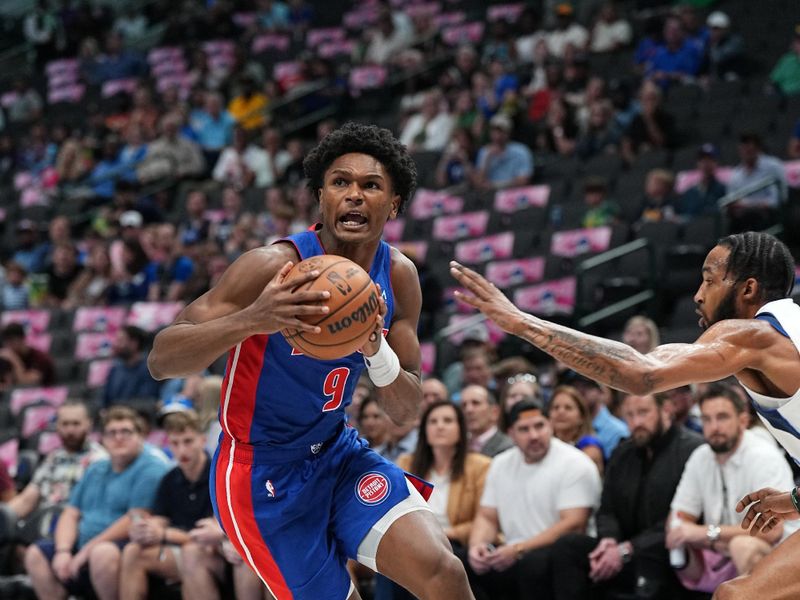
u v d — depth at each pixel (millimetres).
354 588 4367
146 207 14539
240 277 3959
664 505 6559
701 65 13922
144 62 19344
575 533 6559
